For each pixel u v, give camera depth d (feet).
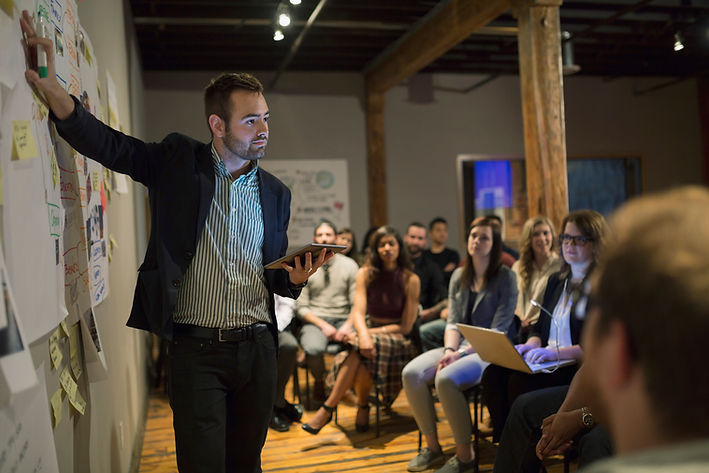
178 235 5.76
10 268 3.38
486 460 10.20
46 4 4.69
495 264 10.66
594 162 28.09
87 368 5.78
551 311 9.37
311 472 10.18
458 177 26.81
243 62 23.98
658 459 1.36
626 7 19.69
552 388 7.60
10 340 3.02
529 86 13.26
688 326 1.45
